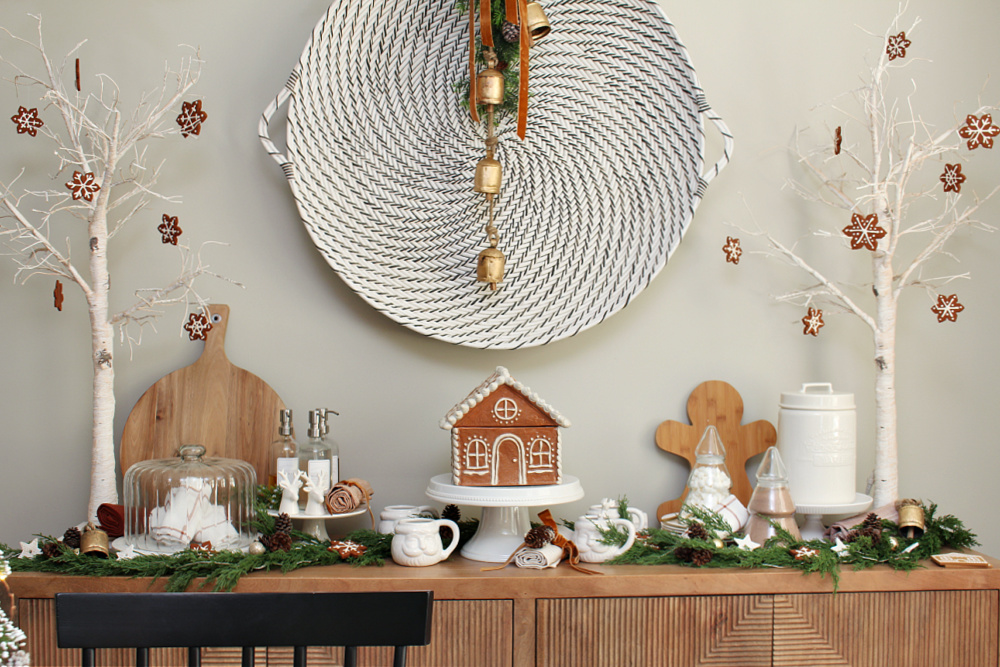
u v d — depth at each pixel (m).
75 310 1.48
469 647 1.20
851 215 1.49
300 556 1.24
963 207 1.60
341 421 1.50
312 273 1.51
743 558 1.26
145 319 1.48
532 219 1.51
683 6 1.58
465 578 1.20
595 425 1.54
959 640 1.26
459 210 1.50
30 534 1.46
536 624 1.21
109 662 1.20
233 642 0.87
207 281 1.50
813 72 1.59
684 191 1.51
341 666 1.21
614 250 1.51
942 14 1.61
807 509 1.37
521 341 1.48
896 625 1.26
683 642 1.23
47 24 1.49
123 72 1.50
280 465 1.36
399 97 1.49
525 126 1.40
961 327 1.60
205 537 1.27
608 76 1.51
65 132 1.49
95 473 1.37
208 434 1.46
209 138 1.50
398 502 1.51
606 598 1.22
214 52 1.51
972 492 1.59
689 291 1.57
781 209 1.58
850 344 1.59
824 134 1.59
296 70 1.45
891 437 1.45
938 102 1.60
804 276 1.59
